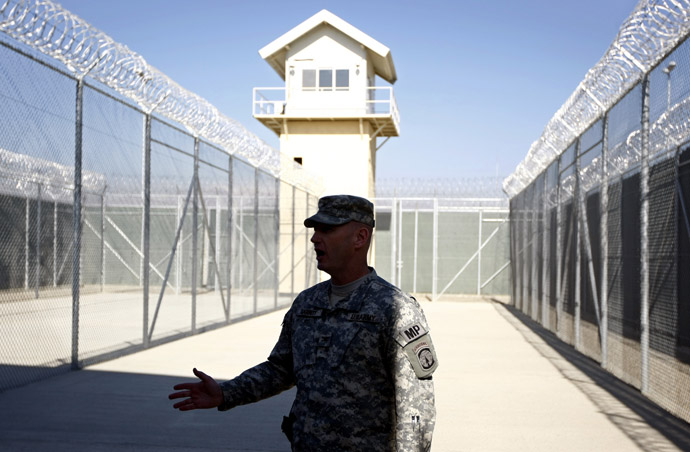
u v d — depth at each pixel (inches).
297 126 1096.8
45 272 557.6
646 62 311.9
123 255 462.6
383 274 1087.0
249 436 232.2
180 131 485.1
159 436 230.1
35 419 248.5
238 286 637.3
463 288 1058.7
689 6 243.9
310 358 97.2
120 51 363.3
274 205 771.4
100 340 400.8
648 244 317.4
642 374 313.3
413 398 92.9
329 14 1066.1
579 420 264.8
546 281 617.6
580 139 472.7
